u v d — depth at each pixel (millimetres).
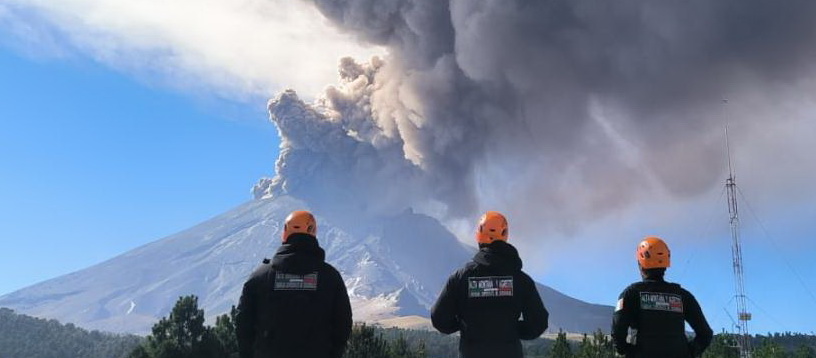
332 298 8508
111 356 182250
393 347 94812
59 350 194875
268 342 8312
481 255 9094
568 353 88000
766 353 85875
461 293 9016
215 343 71562
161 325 69875
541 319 8930
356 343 77875
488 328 8758
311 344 8289
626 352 10000
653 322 9719
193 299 71500
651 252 10047
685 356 9664
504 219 9328
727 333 85938
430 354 181125
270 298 8414
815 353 127938
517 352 8719
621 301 10062
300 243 8648
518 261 9094
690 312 9883
